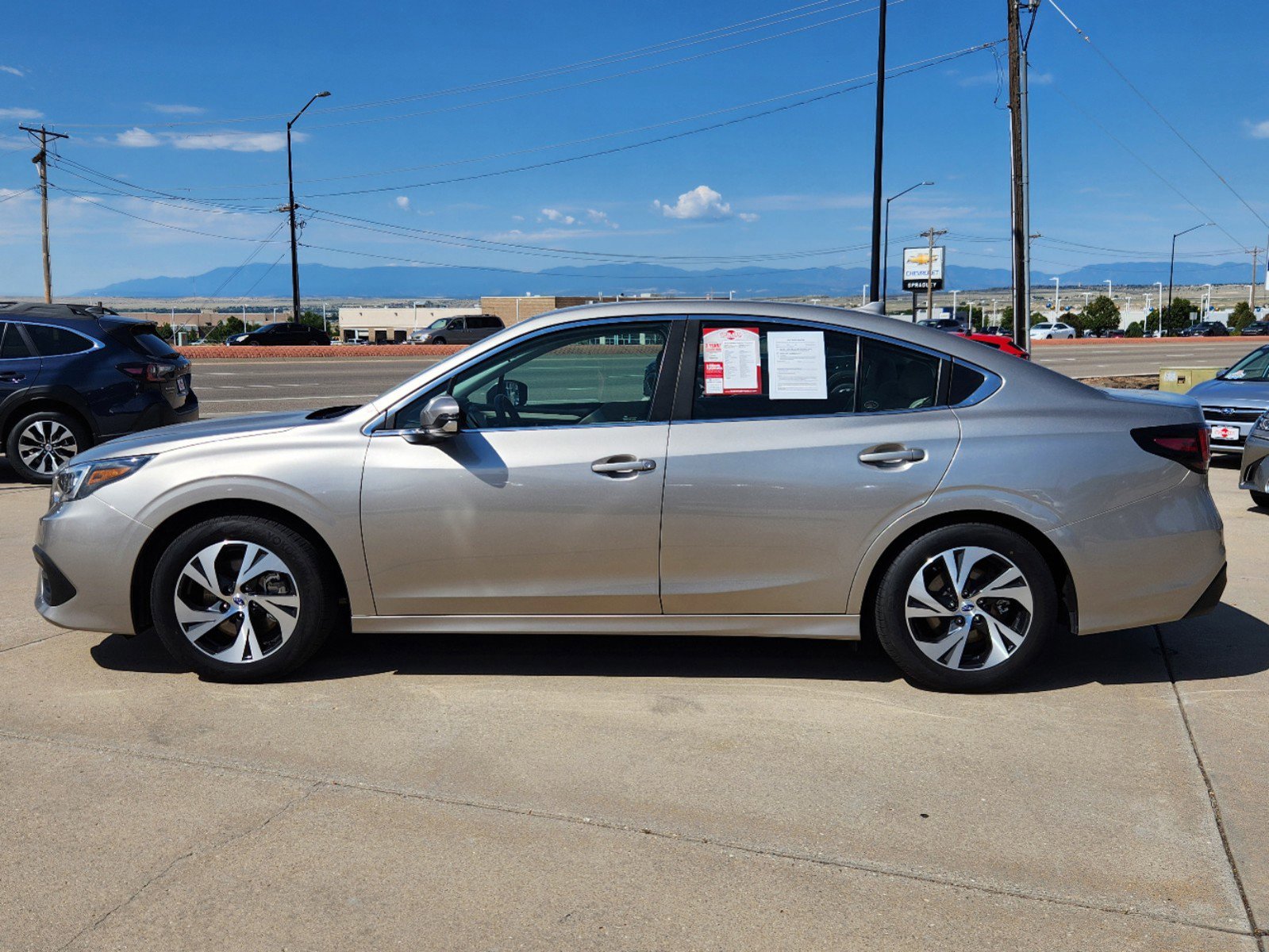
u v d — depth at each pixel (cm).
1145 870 298
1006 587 425
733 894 285
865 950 261
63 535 436
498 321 5053
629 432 427
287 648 438
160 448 441
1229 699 429
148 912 275
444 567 430
